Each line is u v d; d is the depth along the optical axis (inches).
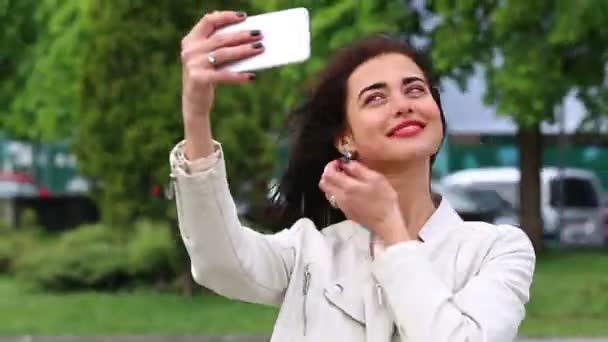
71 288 500.4
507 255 87.8
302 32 77.0
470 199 689.0
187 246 85.2
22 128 650.2
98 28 447.2
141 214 455.2
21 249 596.1
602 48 535.8
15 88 669.9
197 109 80.2
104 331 406.9
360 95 88.8
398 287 80.4
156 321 419.8
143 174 449.1
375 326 84.0
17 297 482.0
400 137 86.5
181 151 82.6
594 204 788.6
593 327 404.8
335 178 84.2
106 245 510.0
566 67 546.6
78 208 831.1
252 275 87.4
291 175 98.3
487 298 82.7
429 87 92.1
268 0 502.3
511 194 784.9
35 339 399.5
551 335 391.2
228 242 84.5
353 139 91.3
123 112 442.9
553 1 484.4
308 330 86.4
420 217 89.7
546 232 773.9
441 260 87.4
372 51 90.3
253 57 77.6
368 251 88.4
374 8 512.7
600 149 1034.7
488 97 517.0
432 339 78.5
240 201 440.1
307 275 88.4
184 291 477.4
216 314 432.1
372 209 83.4
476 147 1027.3
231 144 431.8
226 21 78.6
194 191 81.8
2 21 656.4
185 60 79.0
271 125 450.6
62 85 592.7
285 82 479.5
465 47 510.0
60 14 586.2
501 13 482.3
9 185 924.6
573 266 560.7
